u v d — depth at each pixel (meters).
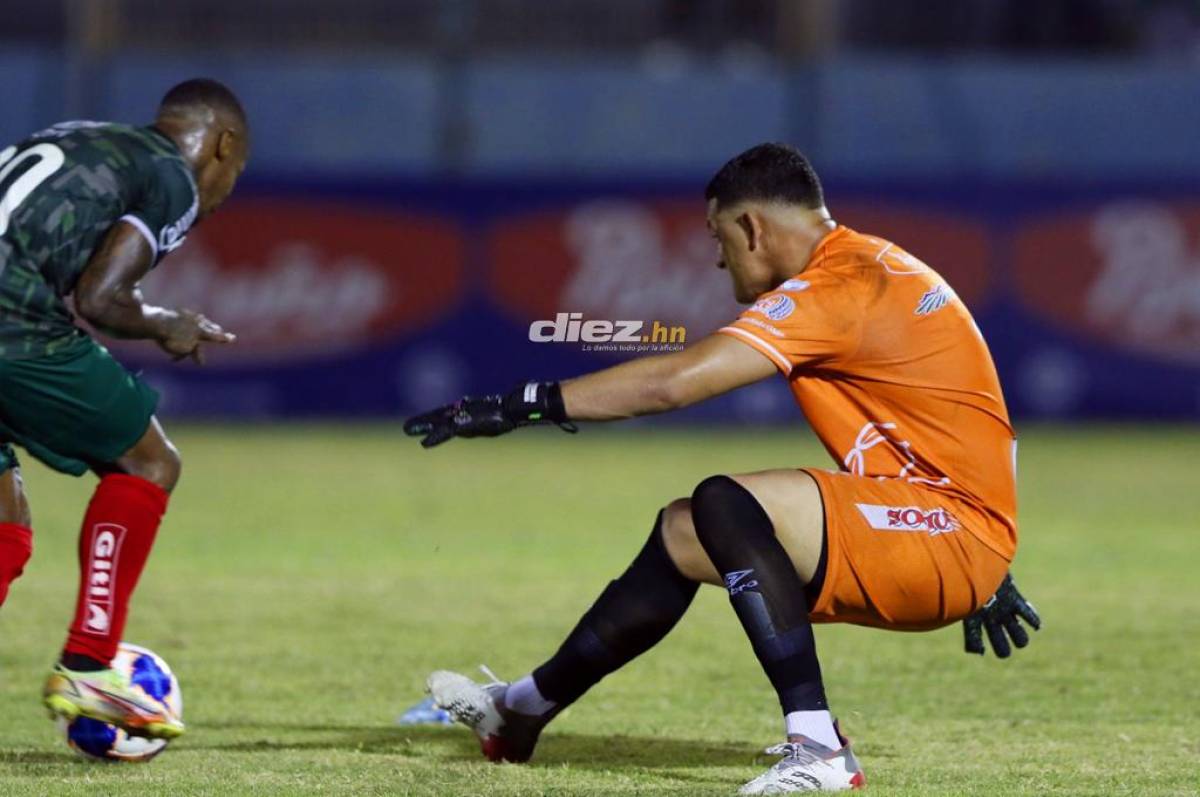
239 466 50.84
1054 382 65.75
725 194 15.53
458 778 15.53
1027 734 17.89
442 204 66.19
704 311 65.69
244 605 26.48
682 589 15.83
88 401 15.62
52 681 15.83
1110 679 21.11
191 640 23.50
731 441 60.25
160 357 65.88
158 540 34.44
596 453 56.22
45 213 15.22
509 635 24.22
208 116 16.47
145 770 15.88
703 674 21.53
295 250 66.00
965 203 65.69
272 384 66.19
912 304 14.83
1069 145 73.50
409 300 66.19
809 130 73.94
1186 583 29.44
